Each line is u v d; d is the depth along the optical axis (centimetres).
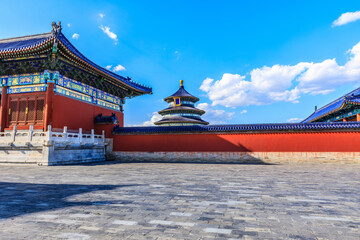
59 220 657
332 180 1447
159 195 991
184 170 2016
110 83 3778
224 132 3158
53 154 2431
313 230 586
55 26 2483
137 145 3391
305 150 2939
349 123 2877
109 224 624
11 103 2939
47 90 2759
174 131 3284
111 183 1305
